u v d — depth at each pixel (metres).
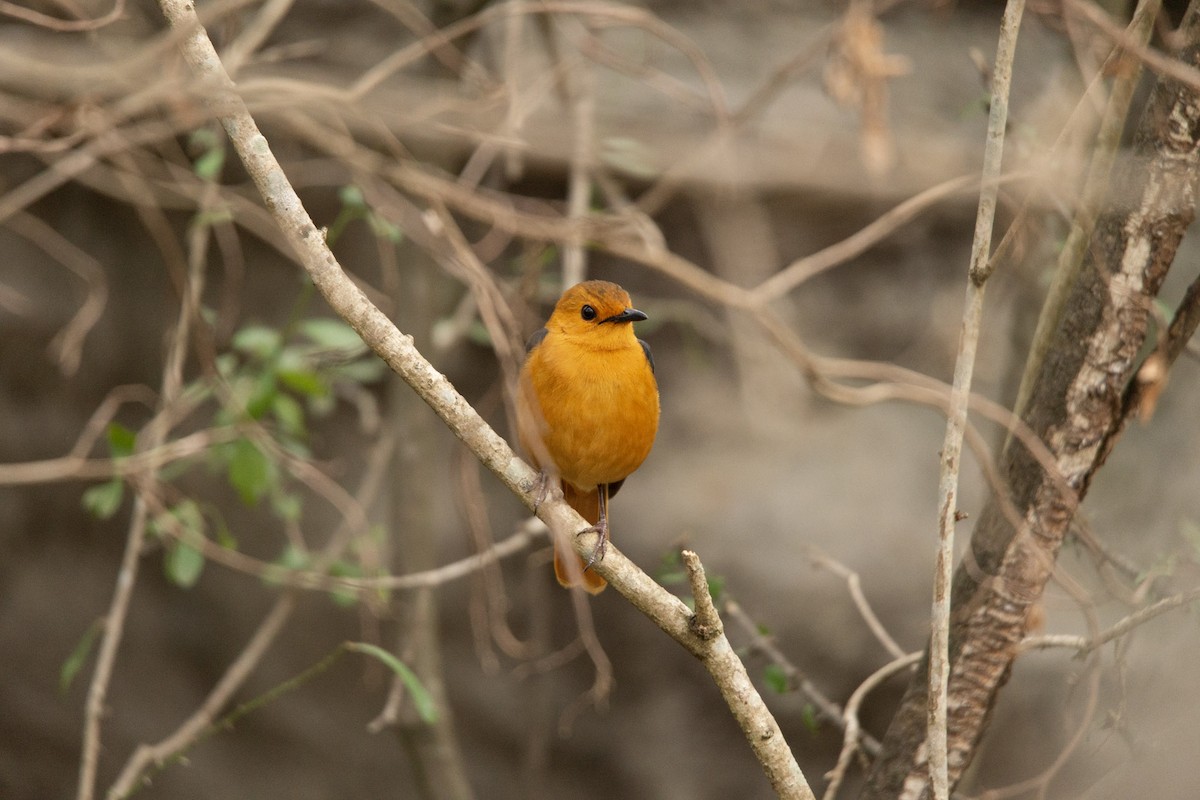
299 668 14.35
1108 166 6.40
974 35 13.99
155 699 14.63
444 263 8.58
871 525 13.27
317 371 10.70
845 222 13.63
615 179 12.98
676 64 13.38
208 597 14.42
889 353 13.83
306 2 13.21
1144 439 11.85
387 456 11.37
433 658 11.29
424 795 11.12
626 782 13.88
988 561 6.76
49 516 14.66
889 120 13.12
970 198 13.46
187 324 9.36
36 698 14.69
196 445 9.16
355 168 8.63
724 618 12.49
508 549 9.31
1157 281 6.36
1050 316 6.81
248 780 14.55
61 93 8.41
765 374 13.54
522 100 10.23
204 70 6.08
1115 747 10.71
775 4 14.05
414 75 12.32
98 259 14.45
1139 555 11.34
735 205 12.95
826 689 13.00
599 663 9.55
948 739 6.78
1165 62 5.67
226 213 9.18
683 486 13.64
